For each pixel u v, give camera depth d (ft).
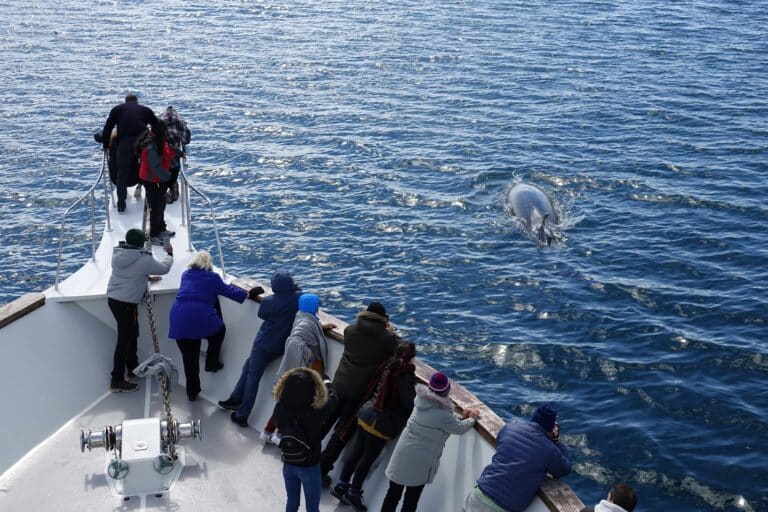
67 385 31.78
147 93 131.95
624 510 21.38
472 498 23.61
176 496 27.94
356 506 27.14
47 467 29.04
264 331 31.01
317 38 168.96
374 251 77.25
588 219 84.33
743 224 82.17
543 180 94.22
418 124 114.01
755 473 47.67
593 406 54.39
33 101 126.72
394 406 26.53
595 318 65.26
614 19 181.27
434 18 185.78
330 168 97.96
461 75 139.13
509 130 111.24
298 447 24.68
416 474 24.66
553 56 150.92
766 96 126.93
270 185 92.94
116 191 40.40
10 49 161.48
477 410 25.90
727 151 103.19
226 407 32.04
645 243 78.48
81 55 157.28
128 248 31.68
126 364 33.40
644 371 58.03
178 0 213.25
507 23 178.91
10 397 29.89
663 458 49.03
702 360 59.11
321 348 29.81
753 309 65.87
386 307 67.46
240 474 29.14
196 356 32.07
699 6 194.39
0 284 72.23
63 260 76.59
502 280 71.67
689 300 67.72
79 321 33.09
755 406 53.83
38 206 87.92
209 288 31.89
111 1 212.43
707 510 45.06
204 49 161.38
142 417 31.73
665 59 148.66
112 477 27.58
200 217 84.33
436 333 63.67
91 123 116.57
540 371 58.59
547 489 23.17
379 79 137.28
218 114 120.16
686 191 90.68
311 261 75.46
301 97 127.85
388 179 94.43
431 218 84.48
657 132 110.52
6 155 102.83
